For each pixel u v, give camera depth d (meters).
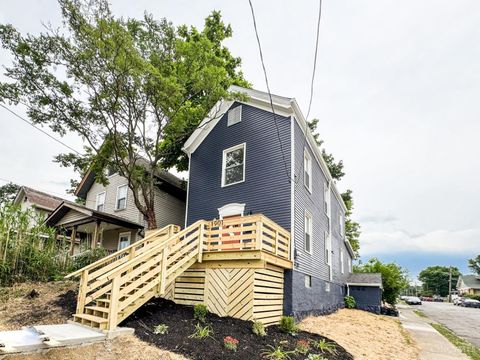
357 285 18.92
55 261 10.41
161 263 6.89
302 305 9.90
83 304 6.22
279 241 8.88
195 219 12.57
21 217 9.68
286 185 10.34
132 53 9.17
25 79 9.41
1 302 7.42
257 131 11.71
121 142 11.59
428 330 12.56
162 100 10.27
